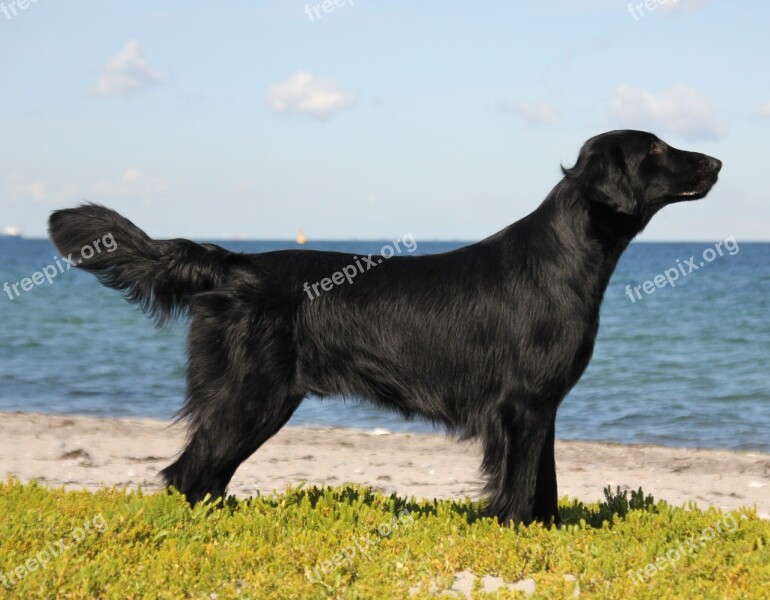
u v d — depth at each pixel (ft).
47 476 29.63
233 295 21.01
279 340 21.02
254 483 29.63
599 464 35.04
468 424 21.12
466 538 19.65
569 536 19.99
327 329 21.27
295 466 33.09
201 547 18.79
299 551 18.79
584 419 45.50
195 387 21.36
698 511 22.67
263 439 21.27
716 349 68.08
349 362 21.42
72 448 35.19
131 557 18.22
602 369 60.29
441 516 22.13
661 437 41.37
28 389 53.88
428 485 30.09
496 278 20.81
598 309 20.65
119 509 20.77
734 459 35.91
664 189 20.70
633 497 23.95
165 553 18.16
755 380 55.42
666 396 51.13
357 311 21.24
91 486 28.09
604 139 20.67
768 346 68.90
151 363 65.41
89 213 21.36
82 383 56.54
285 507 22.54
